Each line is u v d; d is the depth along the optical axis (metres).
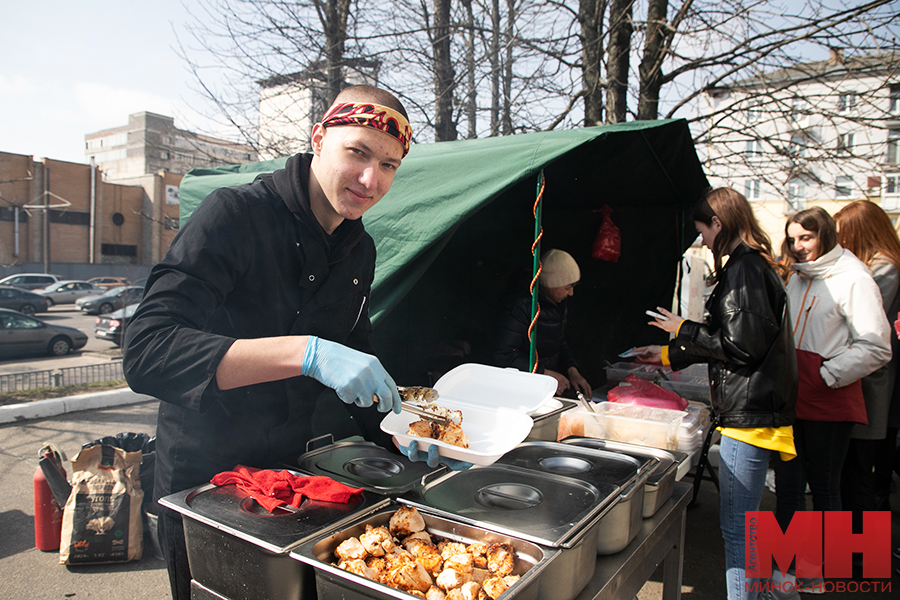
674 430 2.27
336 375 1.22
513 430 1.67
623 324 4.80
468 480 1.62
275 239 1.46
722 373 2.27
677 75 6.04
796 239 2.78
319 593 1.09
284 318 1.55
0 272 30.36
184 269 1.30
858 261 2.67
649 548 1.70
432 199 2.42
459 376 2.08
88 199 35.06
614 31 5.99
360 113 1.37
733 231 2.26
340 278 1.63
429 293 4.20
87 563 3.17
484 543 1.24
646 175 3.71
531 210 4.53
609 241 4.32
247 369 1.21
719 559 3.37
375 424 1.73
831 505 2.79
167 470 1.55
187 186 3.68
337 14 7.89
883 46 5.05
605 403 2.60
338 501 1.35
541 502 1.45
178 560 1.50
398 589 1.04
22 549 3.39
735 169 6.68
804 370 2.72
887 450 3.29
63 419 6.58
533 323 2.60
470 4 8.26
